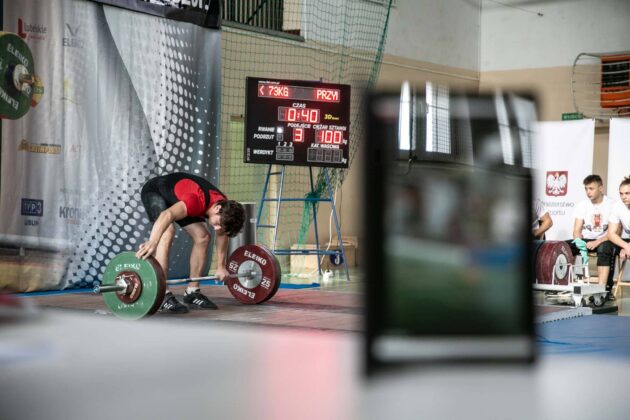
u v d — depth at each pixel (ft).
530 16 41.37
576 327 15.35
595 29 39.73
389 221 1.61
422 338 1.59
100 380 1.56
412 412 1.55
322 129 26.20
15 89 21.65
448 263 1.61
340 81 32.68
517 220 1.64
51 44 22.57
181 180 16.46
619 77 39.17
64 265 22.90
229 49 29.50
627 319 17.16
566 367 2.25
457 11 41.09
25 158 21.97
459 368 1.61
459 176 1.64
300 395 1.63
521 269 1.63
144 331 1.80
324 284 26.58
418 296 1.60
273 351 1.84
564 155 30.78
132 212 24.75
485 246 1.62
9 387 1.43
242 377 1.70
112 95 24.30
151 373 1.63
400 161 1.62
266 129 25.68
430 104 1.68
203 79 27.09
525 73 41.55
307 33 32.68
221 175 29.91
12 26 21.57
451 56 40.70
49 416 1.46
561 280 21.20
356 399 1.59
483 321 1.62
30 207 22.08
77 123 23.31
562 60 40.55
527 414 1.64
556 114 40.73
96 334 1.66
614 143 29.63
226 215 16.22
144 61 25.18
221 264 17.15
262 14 31.48
